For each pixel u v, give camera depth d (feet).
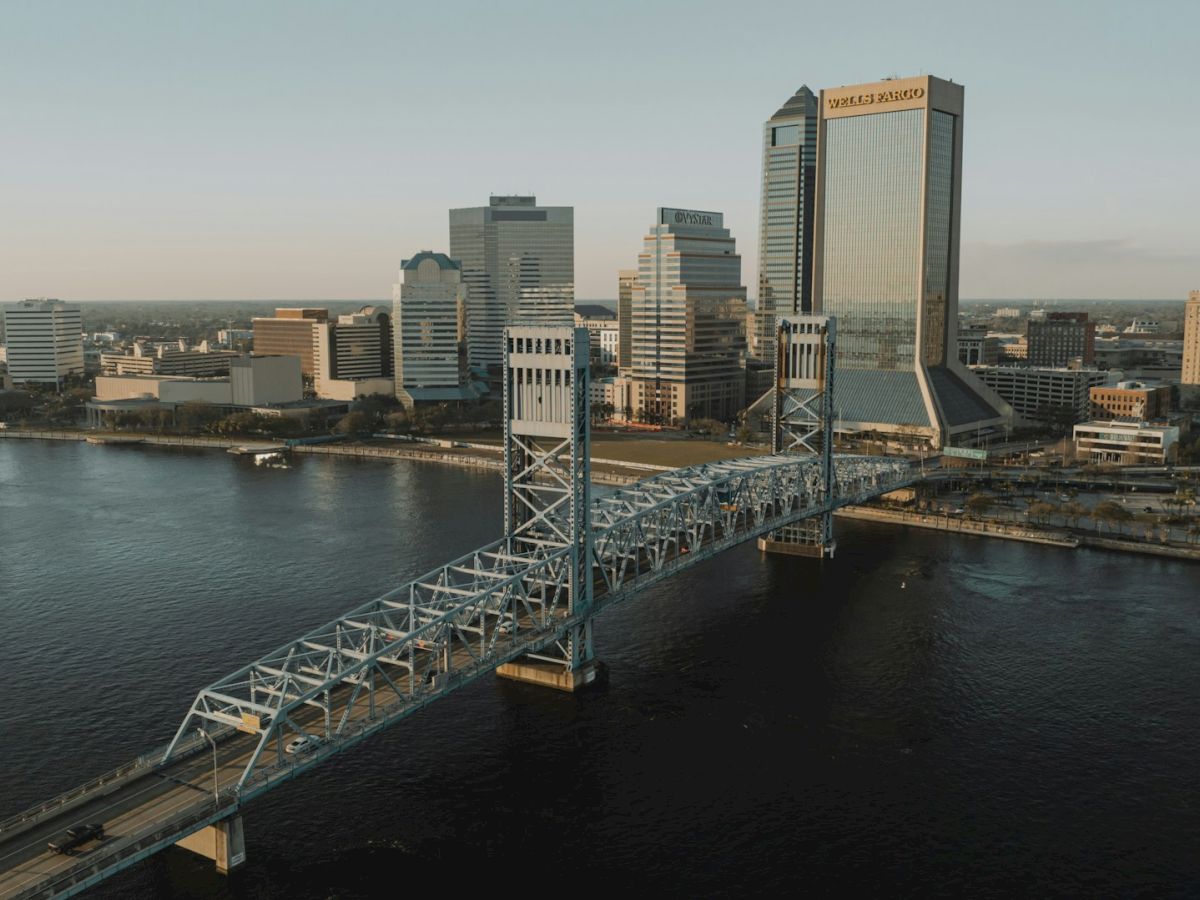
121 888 393.50
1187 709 546.67
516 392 582.76
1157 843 427.33
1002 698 562.25
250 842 424.87
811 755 499.51
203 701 427.33
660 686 579.07
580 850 421.59
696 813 448.65
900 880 403.75
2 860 352.28
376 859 414.00
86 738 512.22
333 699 475.72
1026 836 432.25
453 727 526.98
